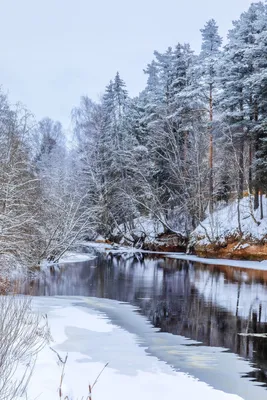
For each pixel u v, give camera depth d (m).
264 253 34.44
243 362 8.85
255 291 19.36
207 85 44.12
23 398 5.41
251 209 36.41
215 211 44.06
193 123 45.81
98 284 21.34
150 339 10.55
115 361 8.38
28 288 18.69
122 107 64.31
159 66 57.19
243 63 39.41
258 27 39.06
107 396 6.53
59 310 13.01
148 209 49.72
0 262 16.50
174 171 45.34
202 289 19.91
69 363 7.76
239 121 38.16
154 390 7.00
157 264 33.06
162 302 16.28
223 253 37.56
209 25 49.97
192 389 7.17
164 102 53.19
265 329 12.02
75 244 34.25
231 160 42.81
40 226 25.06
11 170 18.19
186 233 46.31
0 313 7.00
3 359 5.54
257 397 6.92
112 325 11.83
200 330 11.75
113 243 53.97
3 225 16.41
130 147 54.25
